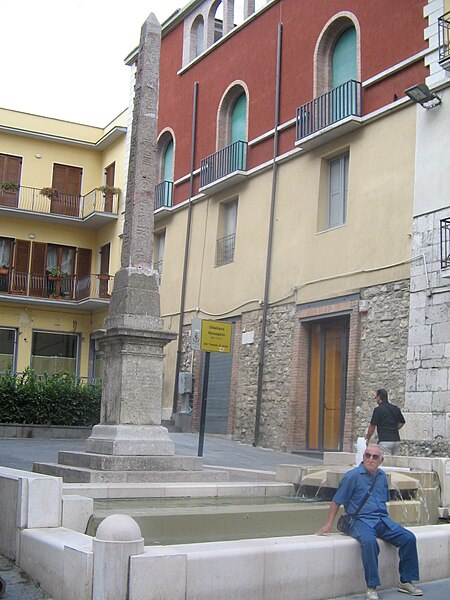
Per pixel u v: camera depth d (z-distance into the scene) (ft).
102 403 33.47
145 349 32.50
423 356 49.98
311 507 26.00
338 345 59.26
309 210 62.69
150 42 36.76
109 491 26.78
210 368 73.77
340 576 20.35
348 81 58.54
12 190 104.12
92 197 107.24
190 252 79.36
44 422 65.00
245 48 74.38
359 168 57.93
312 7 65.21
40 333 104.78
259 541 19.60
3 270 102.58
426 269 50.67
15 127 105.60
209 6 81.61
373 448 21.80
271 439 63.21
